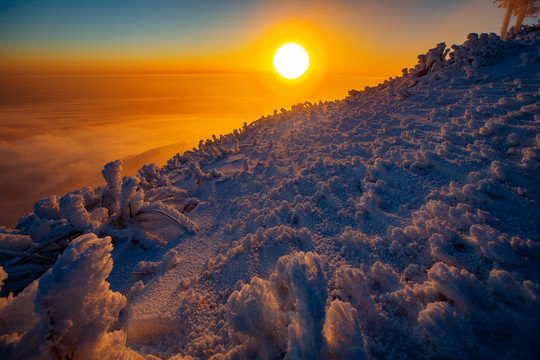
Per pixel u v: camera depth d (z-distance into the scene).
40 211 2.92
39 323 0.78
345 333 0.84
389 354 0.88
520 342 0.78
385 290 1.14
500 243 1.01
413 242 1.34
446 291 0.93
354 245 1.50
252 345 1.02
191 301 1.45
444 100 3.29
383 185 2.00
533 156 1.48
